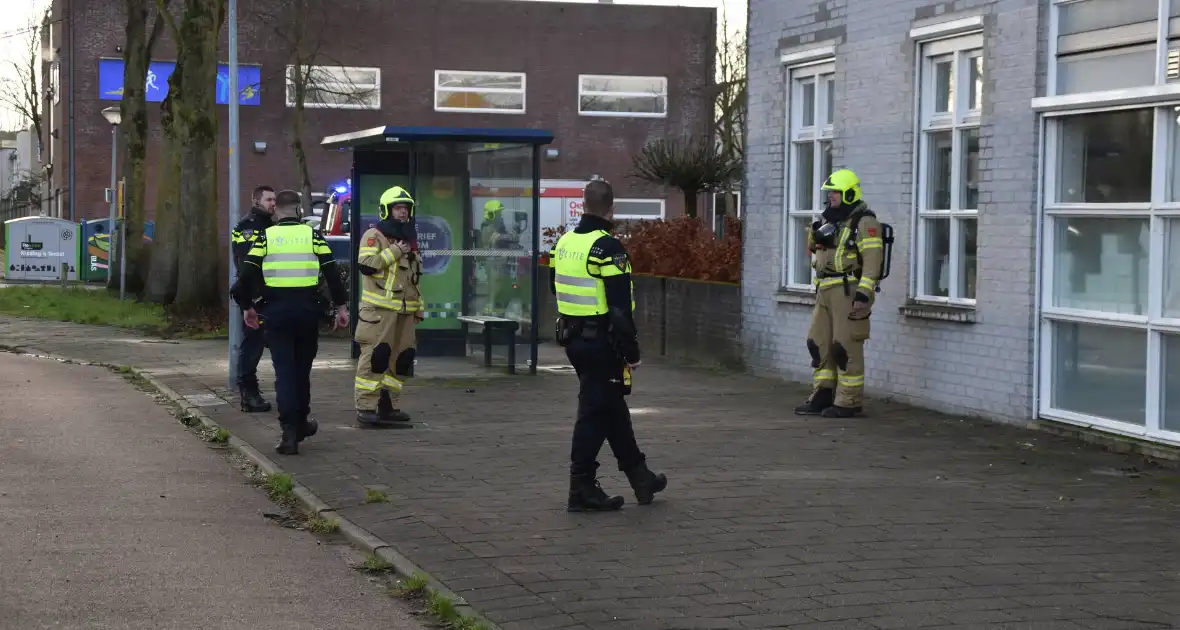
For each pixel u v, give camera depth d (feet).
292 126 138.72
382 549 22.65
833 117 45.47
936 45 39.78
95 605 19.17
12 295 90.22
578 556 22.12
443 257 52.49
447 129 47.73
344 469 29.89
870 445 33.27
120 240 91.86
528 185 51.03
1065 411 35.04
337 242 84.17
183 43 71.31
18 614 18.53
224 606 19.38
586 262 25.25
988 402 37.37
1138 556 21.98
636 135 149.48
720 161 76.38
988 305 37.27
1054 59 35.19
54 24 154.10
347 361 53.36
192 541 23.49
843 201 37.52
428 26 142.72
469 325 52.65
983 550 22.40
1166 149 31.83
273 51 137.80
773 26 47.91
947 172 39.86
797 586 20.17
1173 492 27.53
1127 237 33.14
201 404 40.70
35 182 200.95
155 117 136.26
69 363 54.49
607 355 25.29
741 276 50.39
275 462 30.76
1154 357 32.09
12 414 38.50
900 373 41.09
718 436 34.55
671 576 20.80
